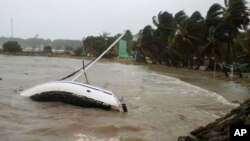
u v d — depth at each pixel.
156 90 26.98
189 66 70.69
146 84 32.47
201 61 63.84
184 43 62.69
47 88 16.31
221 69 57.38
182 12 73.81
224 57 50.62
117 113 15.32
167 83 34.59
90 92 15.62
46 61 85.50
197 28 56.88
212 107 18.86
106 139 10.63
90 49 119.94
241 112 9.34
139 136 11.27
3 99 17.31
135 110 16.72
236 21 46.09
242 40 47.69
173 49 65.25
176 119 14.77
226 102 20.91
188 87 30.53
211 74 49.75
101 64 80.94
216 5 50.09
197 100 21.56
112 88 27.09
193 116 15.77
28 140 10.20
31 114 14.05
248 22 44.84
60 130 11.48
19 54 127.75
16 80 30.94
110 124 12.58
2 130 11.17
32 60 88.81
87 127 12.05
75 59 108.06
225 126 9.22
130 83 32.69
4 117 13.22
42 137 10.62
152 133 11.93
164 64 81.31
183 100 21.39
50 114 14.13
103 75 43.50
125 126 12.56
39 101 16.50
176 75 49.38
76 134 11.12
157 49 78.12
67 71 47.94
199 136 9.82
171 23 73.19
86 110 15.34
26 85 26.58
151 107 18.12
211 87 31.42
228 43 47.94
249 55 44.16
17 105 15.68
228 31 46.44
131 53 114.94
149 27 79.44
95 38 116.81
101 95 15.59
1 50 131.75
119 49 110.44
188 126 13.41
